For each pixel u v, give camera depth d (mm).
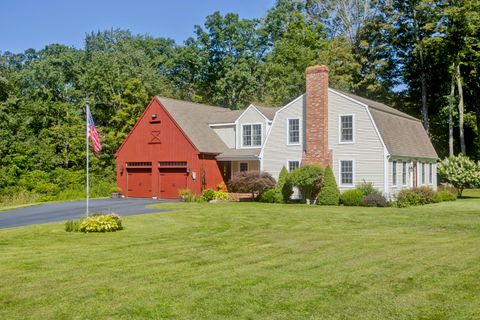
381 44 49125
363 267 10211
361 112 28594
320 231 15953
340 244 13172
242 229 16734
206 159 34406
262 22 61781
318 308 7504
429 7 44188
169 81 61281
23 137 45781
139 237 15219
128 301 7988
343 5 53219
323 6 54469
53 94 52875
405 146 30953
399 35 48281
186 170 34312
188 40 61562
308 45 54500
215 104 61594
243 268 10320
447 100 46344
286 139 31609
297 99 31312
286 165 31516
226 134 37312
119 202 30672
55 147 48156
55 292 8586
